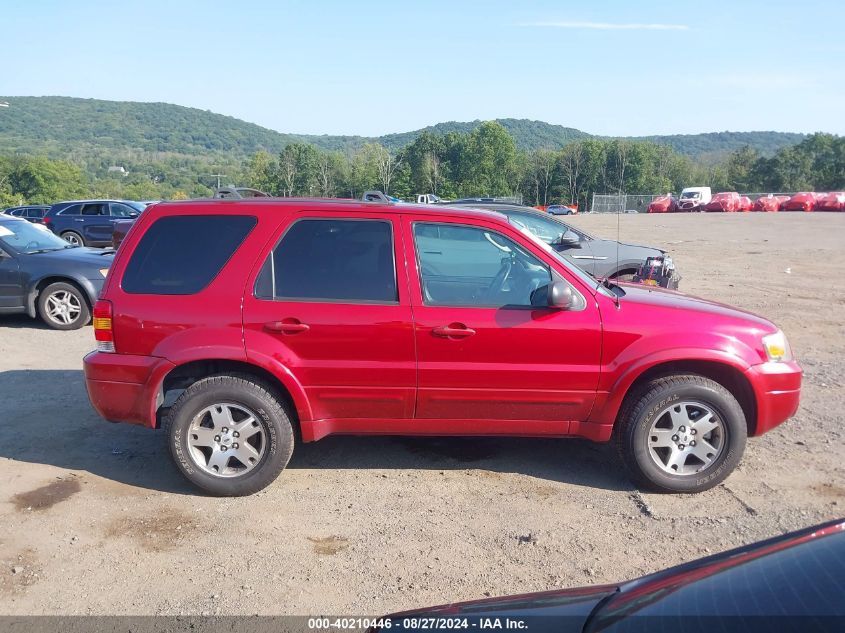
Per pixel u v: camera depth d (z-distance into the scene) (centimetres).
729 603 173
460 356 473
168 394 550
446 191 11019
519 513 461
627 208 5591
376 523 447
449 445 582
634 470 484
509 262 488
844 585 168
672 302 504
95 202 2567
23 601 362
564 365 475
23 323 1093
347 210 485
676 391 472
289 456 484
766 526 442
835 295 1353
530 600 213
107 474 518
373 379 474
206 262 481
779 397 489
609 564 400
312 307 471
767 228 3553
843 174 10244
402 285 475
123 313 477
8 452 557
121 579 384
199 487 481
